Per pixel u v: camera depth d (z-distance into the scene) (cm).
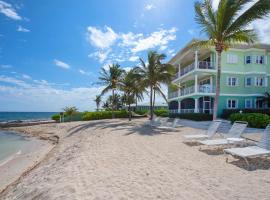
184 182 497
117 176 547
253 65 2698
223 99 2686
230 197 412
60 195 441
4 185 779
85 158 766
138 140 1140
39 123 3900
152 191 447
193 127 1822
